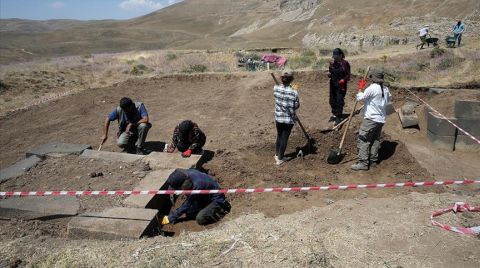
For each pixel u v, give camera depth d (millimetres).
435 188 6027
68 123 10367
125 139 7719
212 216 5512
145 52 30516
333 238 4352
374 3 60219
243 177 6789
